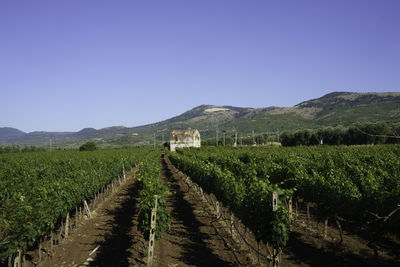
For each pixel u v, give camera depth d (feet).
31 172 75.97
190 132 338.34
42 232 32.22
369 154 80.69
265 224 27.32
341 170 51.37
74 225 46.96
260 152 116.37
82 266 30.83
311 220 44.50
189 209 55.62
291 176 50.83
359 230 38.65
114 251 34.83
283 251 32.91
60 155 164.45
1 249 26.61
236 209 35.65
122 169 103.14
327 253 31.89
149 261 30.01
